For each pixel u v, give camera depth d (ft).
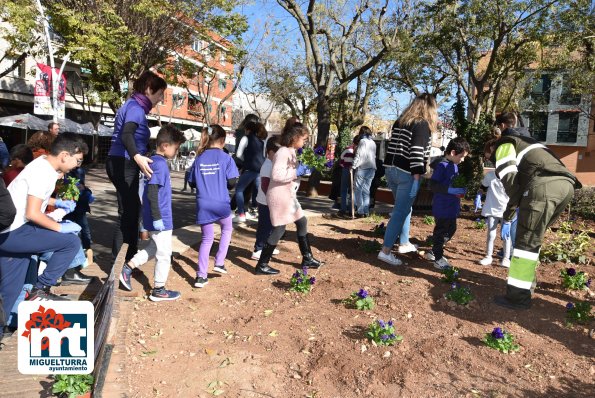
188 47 81.97
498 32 60.49
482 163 63.46
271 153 19.30
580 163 150.41
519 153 14.96
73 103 104.12
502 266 20.24
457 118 68.74
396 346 12.23
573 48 57.16
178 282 17.08
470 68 67.26
